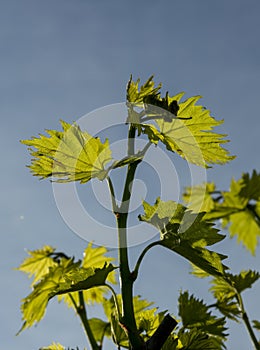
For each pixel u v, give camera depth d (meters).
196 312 1.01
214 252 0.84
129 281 0.81
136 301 1.12
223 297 1.12
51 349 1.00
